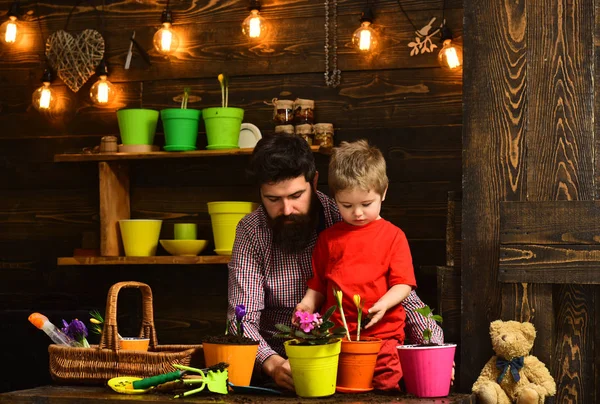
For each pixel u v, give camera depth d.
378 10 3.11
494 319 2.01
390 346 1.89
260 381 2.00
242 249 2.14
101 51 3.38
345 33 3.14
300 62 3.19
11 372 2.91
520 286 1.99
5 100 3.51
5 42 3.47
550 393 1.92
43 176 3.47
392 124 3.09
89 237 3.39
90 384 1.94
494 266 2.01
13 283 3.47
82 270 3.40
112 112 3.40
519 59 2.02
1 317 2.93
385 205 3.09
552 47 2.01
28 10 3.50
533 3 2.02
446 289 2.12
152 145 3.22
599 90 1.98
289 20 3.21
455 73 3.03
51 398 1.74
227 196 3.28
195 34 3.32
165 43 3.22
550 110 2.00
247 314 2.06
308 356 1.67
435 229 3.03
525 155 2.01
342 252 1.96
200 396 1.71
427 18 3.06
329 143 3.00
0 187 3.50
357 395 1.74
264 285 2.14
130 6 3.39
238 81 3.26
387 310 1.93
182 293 3.29
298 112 3.07
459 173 3.02
